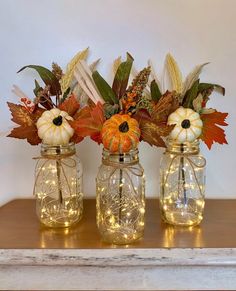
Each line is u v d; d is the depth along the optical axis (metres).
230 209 1.00
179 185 0.92
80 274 0.78
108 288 0.79
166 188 0.92
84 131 0.77
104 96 0.82
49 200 0.92
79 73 0.90
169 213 0.92
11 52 0.98
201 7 0.95
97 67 0.98
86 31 0.97
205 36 0.96
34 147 1.04
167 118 0.81
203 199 0.92
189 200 0.92
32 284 0.79
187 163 0.90
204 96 0.88
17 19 0.96
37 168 0.91
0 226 0.90
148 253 0.77
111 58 0.98
